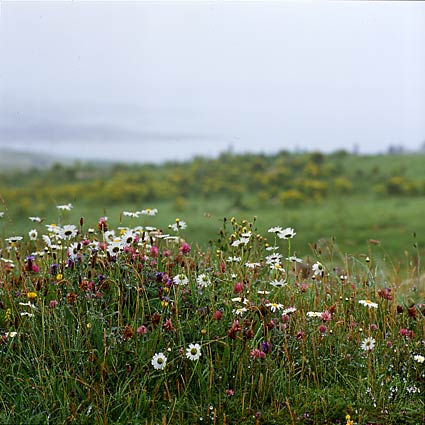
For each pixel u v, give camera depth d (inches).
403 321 135.4
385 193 1237.1
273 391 111.0
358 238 644.1
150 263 135.9
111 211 1042.7
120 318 118.9
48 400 104.0
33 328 116.8
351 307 142.3
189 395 111.0
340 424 104.6
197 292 130.0
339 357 123.0
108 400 104.1
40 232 159.6
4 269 143.0
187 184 1494.8
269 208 1181.1
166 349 112.3
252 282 133.5
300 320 127.1
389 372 121.1
